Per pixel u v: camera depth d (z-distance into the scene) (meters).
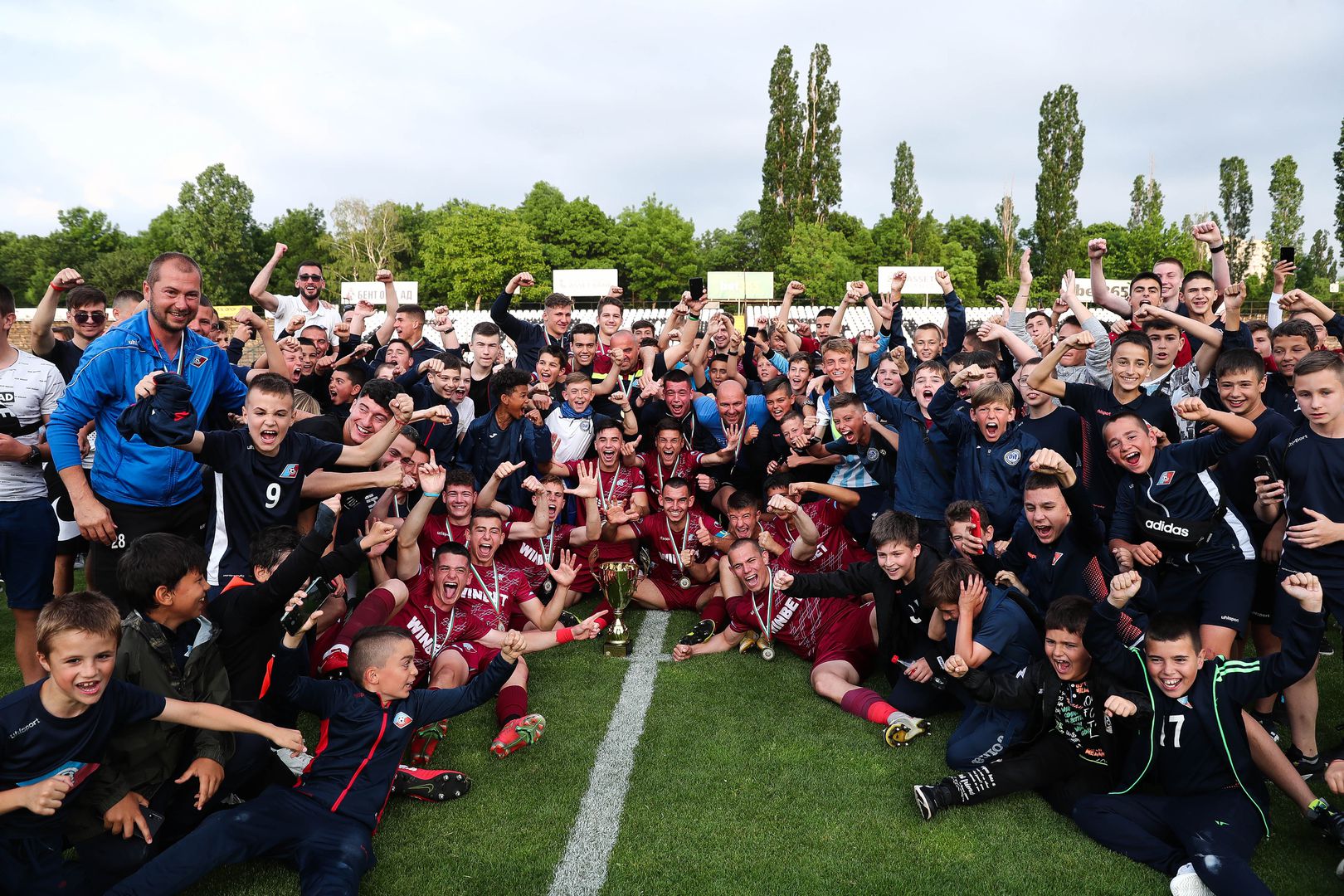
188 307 4.48
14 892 3.04
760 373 9.34
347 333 8.73
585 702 5.13
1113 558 4.62
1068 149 59.53
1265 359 6.45
